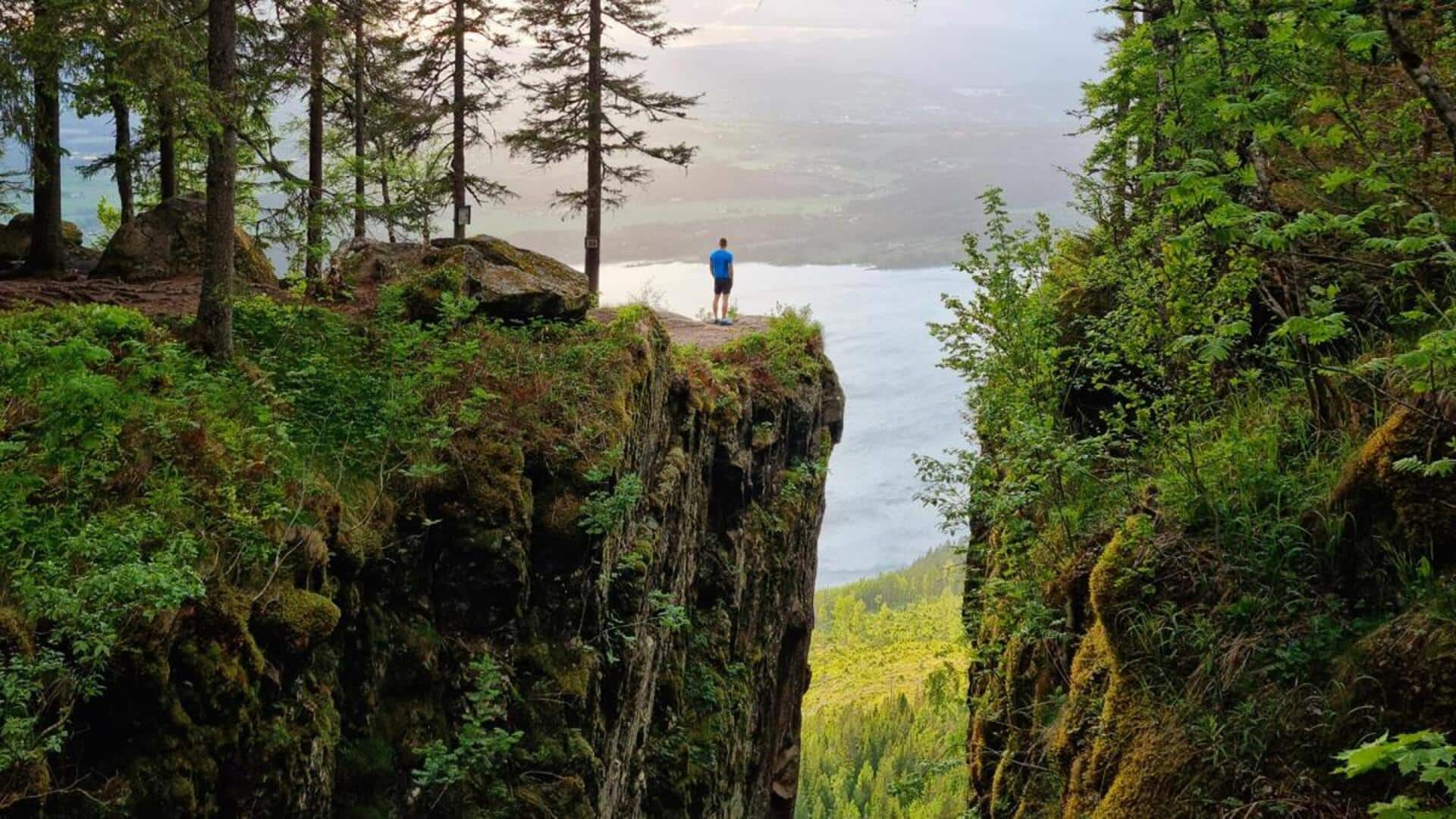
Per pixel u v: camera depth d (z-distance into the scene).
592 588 11.79
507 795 10.08
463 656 10.45
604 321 20.56
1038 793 8.56
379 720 9.58
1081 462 9.80
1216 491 7.57
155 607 6.71
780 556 21.03
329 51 19.06
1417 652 5.68
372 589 9.66
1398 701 5.65
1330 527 6.68
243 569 8.11
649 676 13.86
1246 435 8.12
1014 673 10.21
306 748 8.26
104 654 6.56
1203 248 8.75
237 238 17.36
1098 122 11.35
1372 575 6.41
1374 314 8.71
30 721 5.83
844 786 59.22
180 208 17.36
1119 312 9.65
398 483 10.30
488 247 15.25
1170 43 7.73
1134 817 6.39
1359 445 7.16
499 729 9.90
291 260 17.70
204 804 7.22
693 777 15.46
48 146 17.11
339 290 13.99
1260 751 6.05
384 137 25.27
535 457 11.65
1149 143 9.85
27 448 7.96
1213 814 6.02
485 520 10.67
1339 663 6.07
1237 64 6.93
